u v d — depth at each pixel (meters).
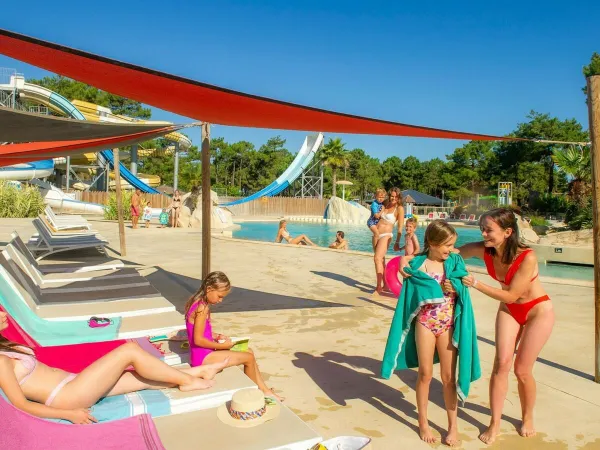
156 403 3.20
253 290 8.69
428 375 3.44
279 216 48.03
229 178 91.81
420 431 3.53
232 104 4.92
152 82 4.37
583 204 25.20
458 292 3.32
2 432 2.45
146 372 3.29
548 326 3.49
